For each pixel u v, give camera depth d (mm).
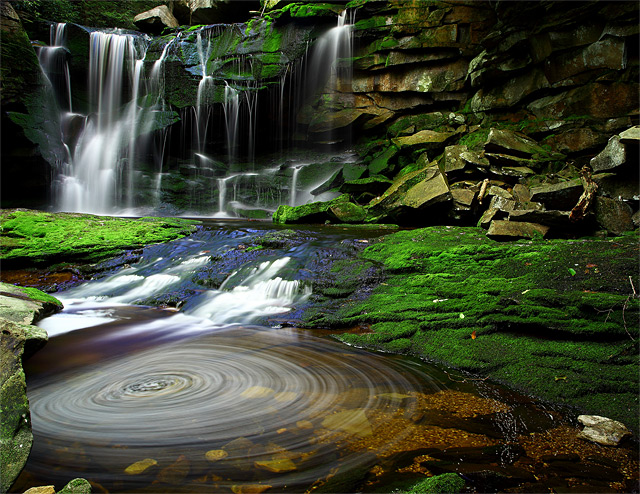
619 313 3967
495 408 3283
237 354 4500
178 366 4199
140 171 16047
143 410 3289
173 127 16281
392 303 5465
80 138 16641
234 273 7074
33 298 5973
